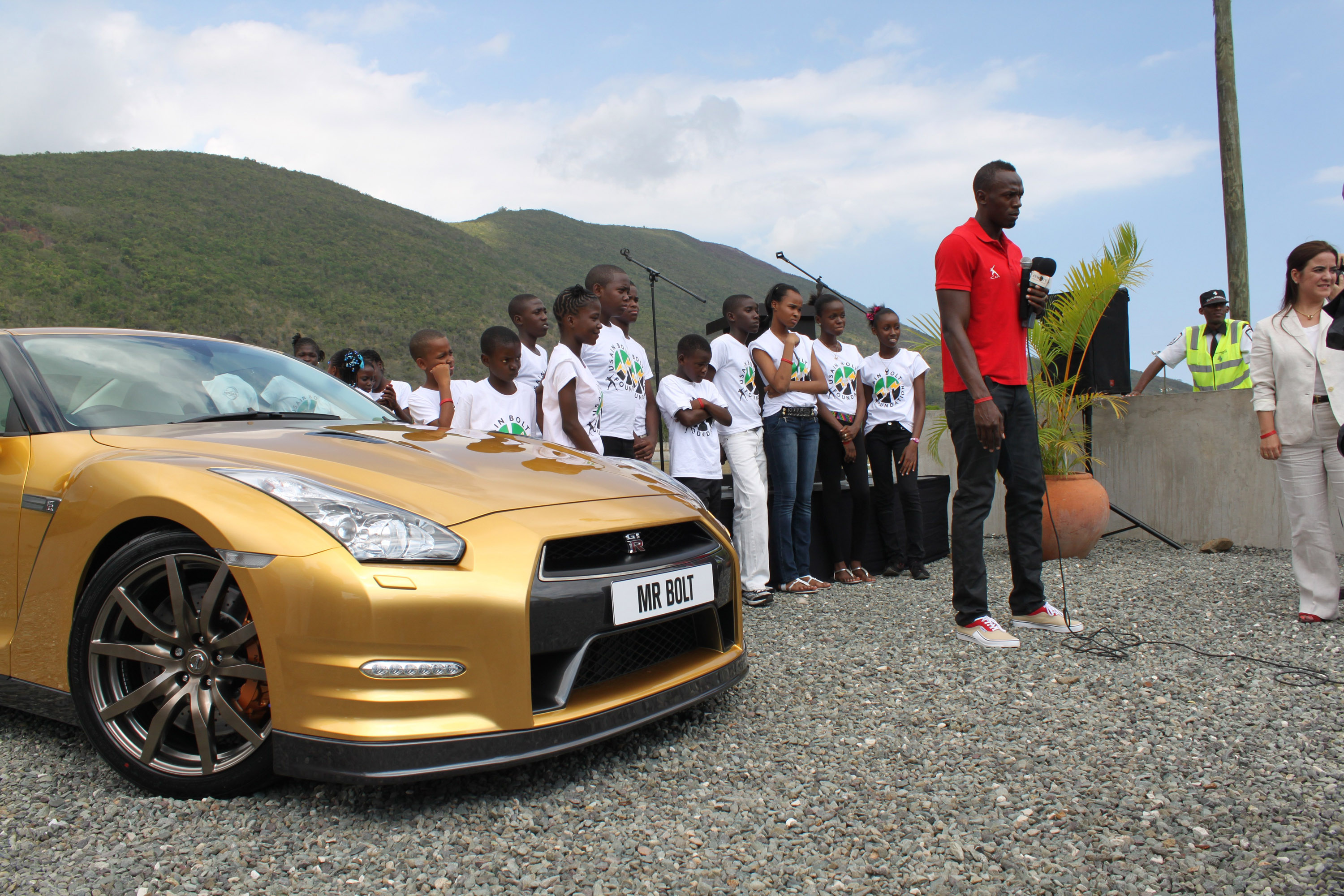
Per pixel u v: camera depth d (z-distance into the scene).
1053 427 5.20
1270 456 3.54
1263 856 1.57
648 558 2.13
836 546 4.65
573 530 1.95
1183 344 6.38
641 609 2.04
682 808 1.83
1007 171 3.14
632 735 2.27
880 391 4.85
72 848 1.68
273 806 1.85
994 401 3.13
